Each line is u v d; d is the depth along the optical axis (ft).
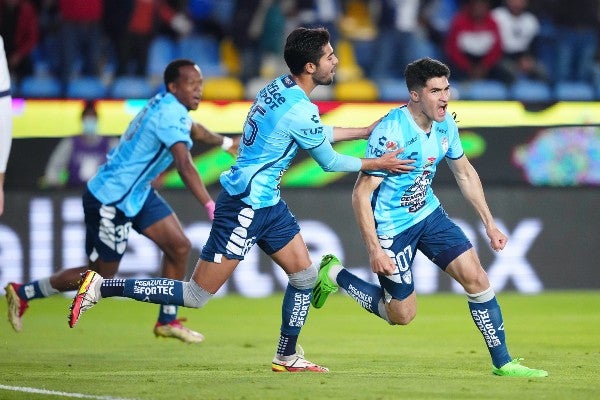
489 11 195.42
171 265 107.76
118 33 186.60
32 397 72.33
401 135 81.46
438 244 84.02
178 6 195.31
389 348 106.73
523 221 168.14
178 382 79.82
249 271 163.32
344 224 164.76
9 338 115.34
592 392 74.43
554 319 134.31
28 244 158.51
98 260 105.40
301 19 194.18
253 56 192.13
